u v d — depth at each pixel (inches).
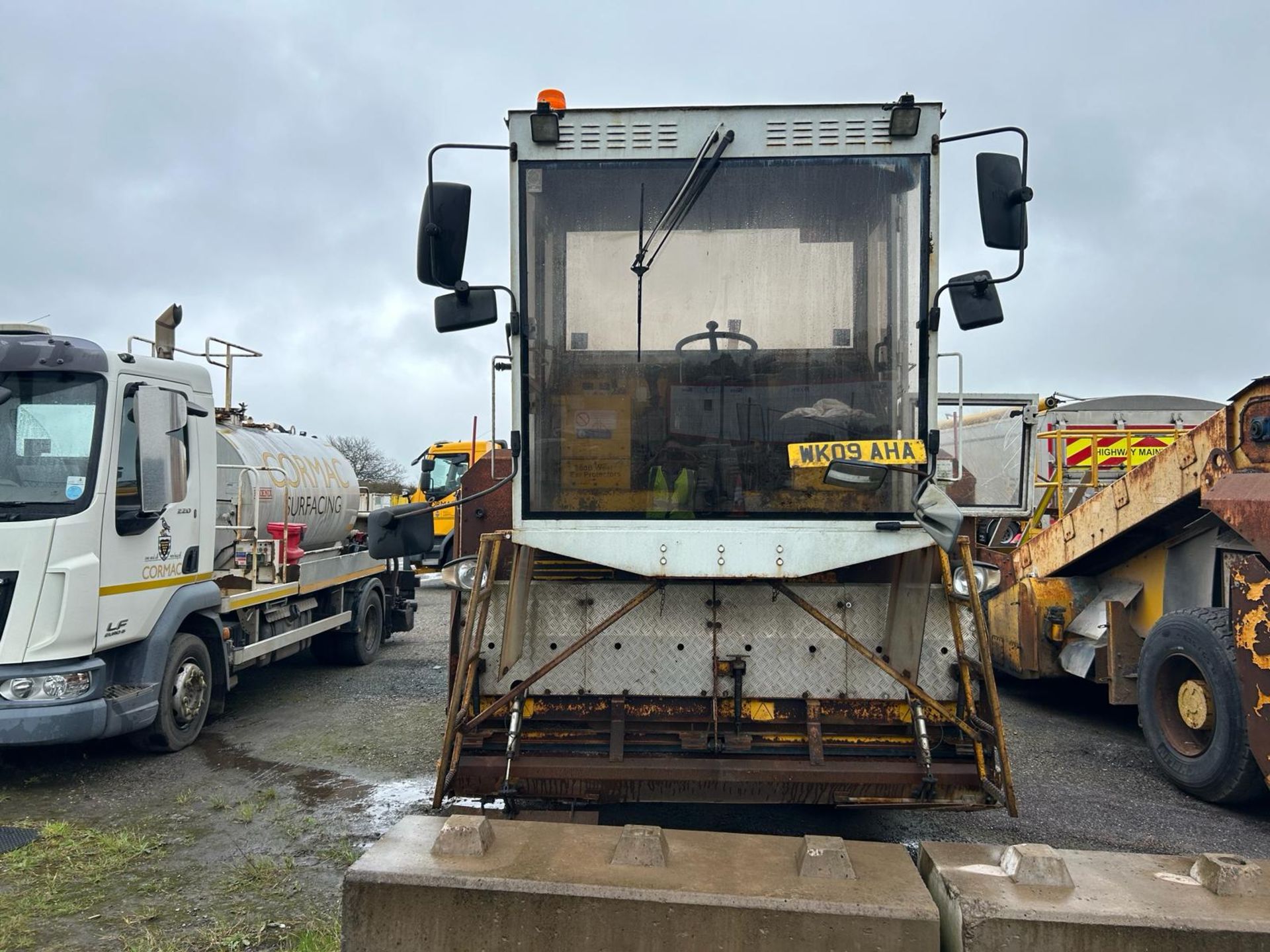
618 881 77.2
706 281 145.0
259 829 179.2
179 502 233.6
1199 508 221.5
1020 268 136.0
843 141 143.9
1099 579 270.5
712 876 78.4
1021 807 194.1
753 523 143.2
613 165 145.3
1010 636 293.3
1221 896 74.4
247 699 304.3
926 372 142.2
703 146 144.4
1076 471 385.4
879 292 143.7
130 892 148.7
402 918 78.0
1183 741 205.3
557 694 159.3
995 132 138.7
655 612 159.8
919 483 138.0
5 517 197.8
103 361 211.9
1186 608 232.8
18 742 191.9
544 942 76.1
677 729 157.4
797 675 157.9
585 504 145.2
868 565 161.5
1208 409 427.8
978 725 144.3
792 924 73.7
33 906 142.6
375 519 152.6
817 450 143.0
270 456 323.6
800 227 144.4
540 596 161.6
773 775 142.2
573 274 145.6
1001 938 71.5
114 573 210.5
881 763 145.3
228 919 137.9
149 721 219.9
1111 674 242.8
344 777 214.4
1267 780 173.0
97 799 198.5
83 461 205.8
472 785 144.9
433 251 140.1
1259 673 175.9
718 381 144.8
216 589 252.2
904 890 76.2
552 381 145.4
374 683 334.0
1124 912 71.6
